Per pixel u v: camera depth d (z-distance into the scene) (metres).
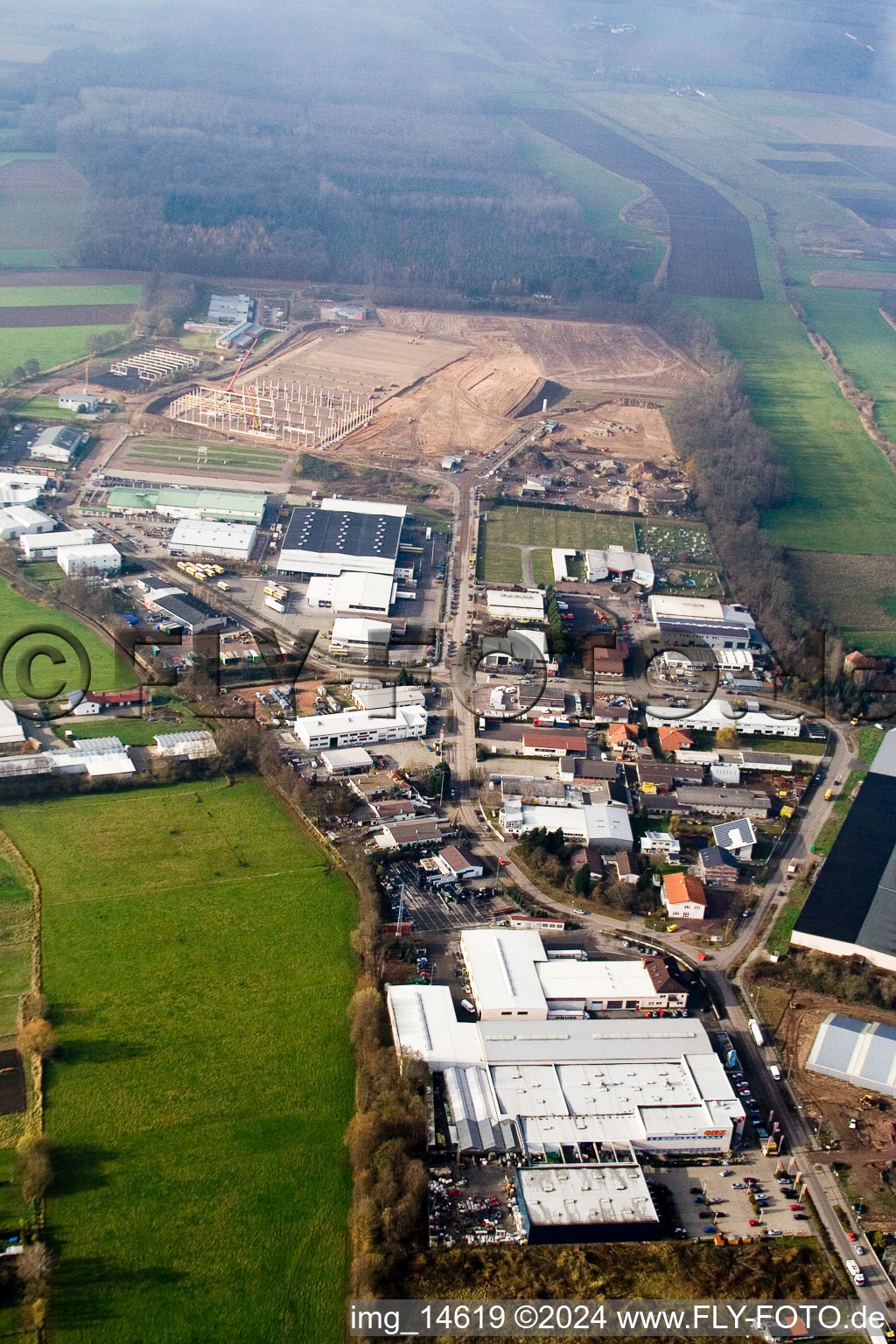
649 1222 115.38
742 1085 133.12
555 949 152.88
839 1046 138.50
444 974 147.00
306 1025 137.88
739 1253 114.25
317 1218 115.19
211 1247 111.62
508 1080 130.25
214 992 141.38
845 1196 121.31
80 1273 108.38
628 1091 129.88
